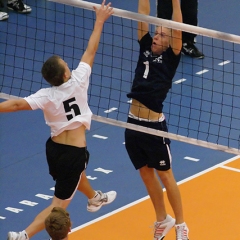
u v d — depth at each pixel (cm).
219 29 3397
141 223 2045
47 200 2180
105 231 2008
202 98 2775
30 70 2981
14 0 3525
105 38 3288
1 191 2233
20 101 1670
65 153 1720
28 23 3431
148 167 1883
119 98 2678
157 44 1838
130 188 2228
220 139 2484
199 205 2123
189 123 2594
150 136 1838
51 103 1684
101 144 2506
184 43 3134
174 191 1873
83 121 1714
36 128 2645
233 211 2084
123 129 2609
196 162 2372
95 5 1794
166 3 2845
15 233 1670
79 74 1716
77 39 3269
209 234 1975
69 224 1359
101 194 1975
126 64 3036
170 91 2833
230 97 2778
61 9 3594
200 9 3647
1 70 2975
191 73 2988
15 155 2455
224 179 2261
